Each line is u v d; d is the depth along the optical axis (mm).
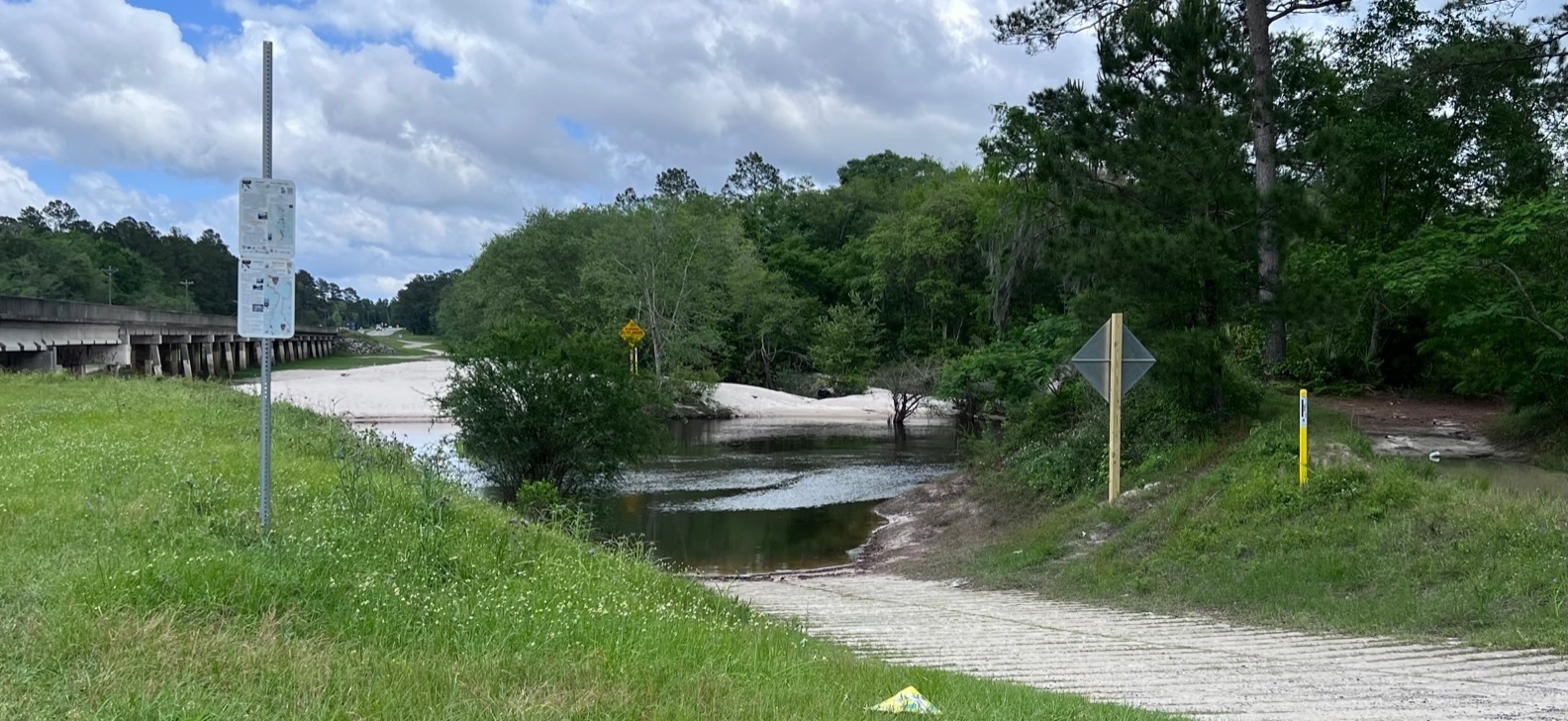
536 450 21594
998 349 25391
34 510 8273
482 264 71438
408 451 16578
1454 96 24469
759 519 22469
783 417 53750
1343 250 23781
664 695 4664
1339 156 16609
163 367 63312
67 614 4887
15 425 15586
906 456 35219
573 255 68375
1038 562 14961
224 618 5301
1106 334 15844
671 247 57656
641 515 22984
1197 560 12922
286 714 3865
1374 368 26625
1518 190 26188
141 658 4352
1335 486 13062
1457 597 10016
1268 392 19391
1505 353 20656
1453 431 19938
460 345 23578
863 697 5395
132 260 112375
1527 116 26203
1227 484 14398
